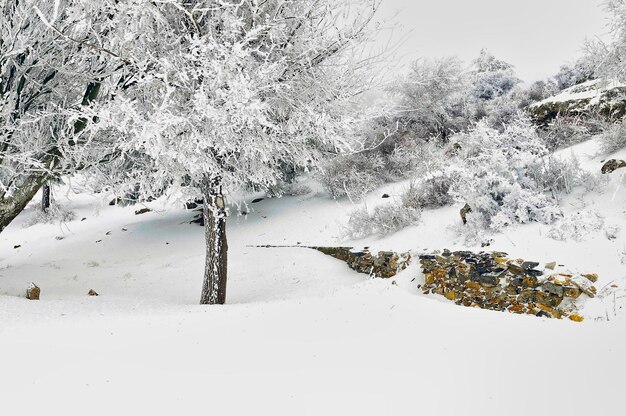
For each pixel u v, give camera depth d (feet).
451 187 27.27
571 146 32.94
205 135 18.26
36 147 21.27
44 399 9.27
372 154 45.91
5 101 20.35
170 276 34.04
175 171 20.36
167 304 23.40
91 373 10.72
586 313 15.74
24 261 47.26
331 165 45.19
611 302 15.51
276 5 20.84
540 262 19.24
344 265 31.19
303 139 21.63
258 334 14.01
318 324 14.85
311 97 21.80
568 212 22.80
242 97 16.24
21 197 23.66
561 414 8.23
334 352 12.07
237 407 8.94
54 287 30.99
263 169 21.72
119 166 26.20
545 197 23.53
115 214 63.82
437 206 31.78
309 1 20.35
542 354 11.12
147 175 21.93
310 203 47.70
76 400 9.24
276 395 9.48
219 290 23.80
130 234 51.62
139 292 29.48
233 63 16.79
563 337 12.27
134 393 9.61
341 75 21.66
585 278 17.24
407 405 8.85
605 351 10.89
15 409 8.82
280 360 11.60
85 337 13.87
